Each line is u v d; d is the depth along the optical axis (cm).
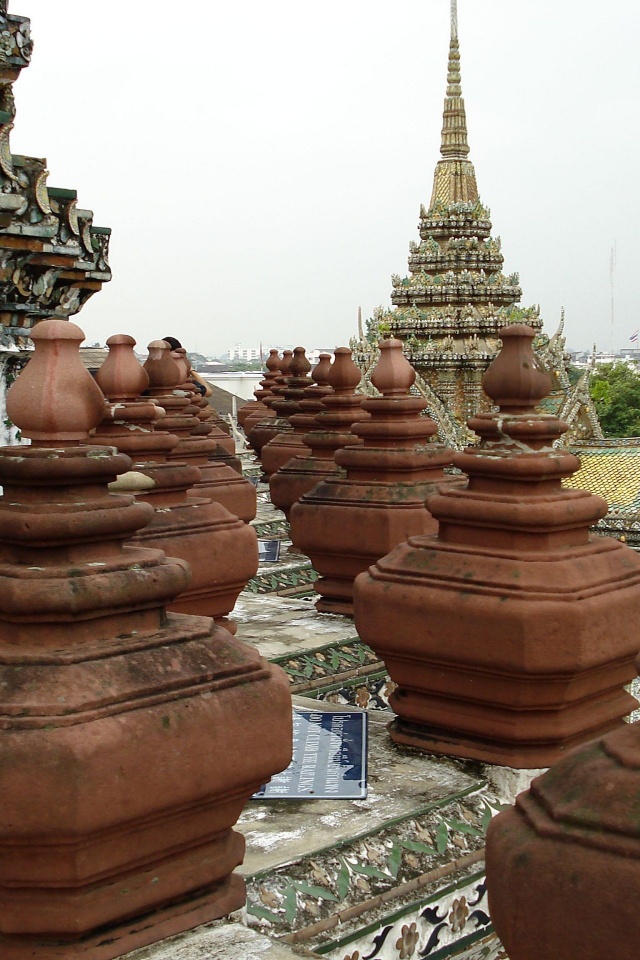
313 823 459
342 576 773
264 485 1484
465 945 445
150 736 337
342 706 606
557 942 281
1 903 338
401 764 528
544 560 495
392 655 531
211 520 669
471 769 518
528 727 504
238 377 4241
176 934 360
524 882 286
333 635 721
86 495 357
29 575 341
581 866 278
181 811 350
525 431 517
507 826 299
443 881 443
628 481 2850
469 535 521
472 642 498
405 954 423
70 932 338
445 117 4953
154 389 878
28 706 327
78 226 607
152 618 366
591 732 520
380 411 756
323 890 413
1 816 320
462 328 4534
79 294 637
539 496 509
